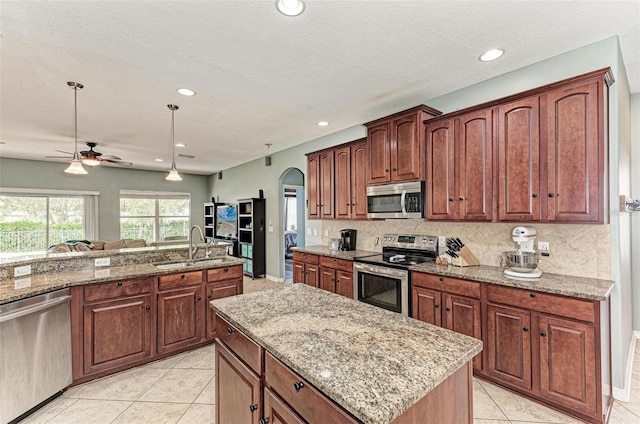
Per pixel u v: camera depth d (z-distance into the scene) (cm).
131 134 457
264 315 159
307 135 477
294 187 636
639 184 300
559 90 219
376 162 346
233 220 715
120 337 263
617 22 200
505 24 200
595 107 204
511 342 223
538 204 229
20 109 344
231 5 177
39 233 661
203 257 367
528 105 234
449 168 284
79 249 490
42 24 192
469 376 123
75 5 174
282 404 118
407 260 326
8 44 214
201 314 311
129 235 784
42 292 218
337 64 251
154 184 816
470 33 210
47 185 663
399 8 182
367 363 109
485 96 286
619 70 224
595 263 227
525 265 237
